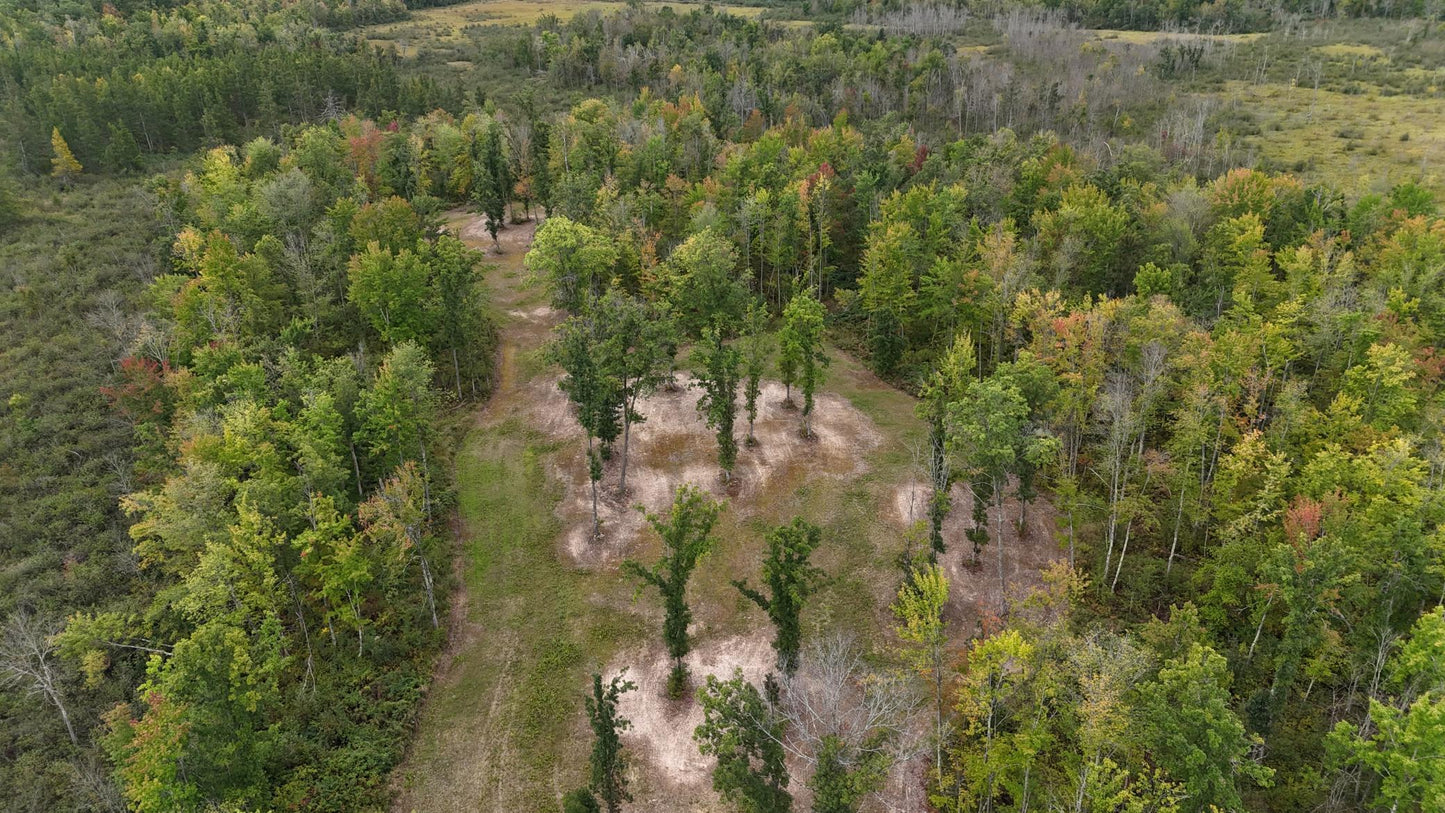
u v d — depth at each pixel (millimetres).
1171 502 59594
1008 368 59562
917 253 83375
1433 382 65062
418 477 57344
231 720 39188
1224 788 34188
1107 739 35844
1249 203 85750
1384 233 83250
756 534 62062
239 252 89438
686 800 44031
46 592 55562
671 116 132375
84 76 142625
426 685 50312
